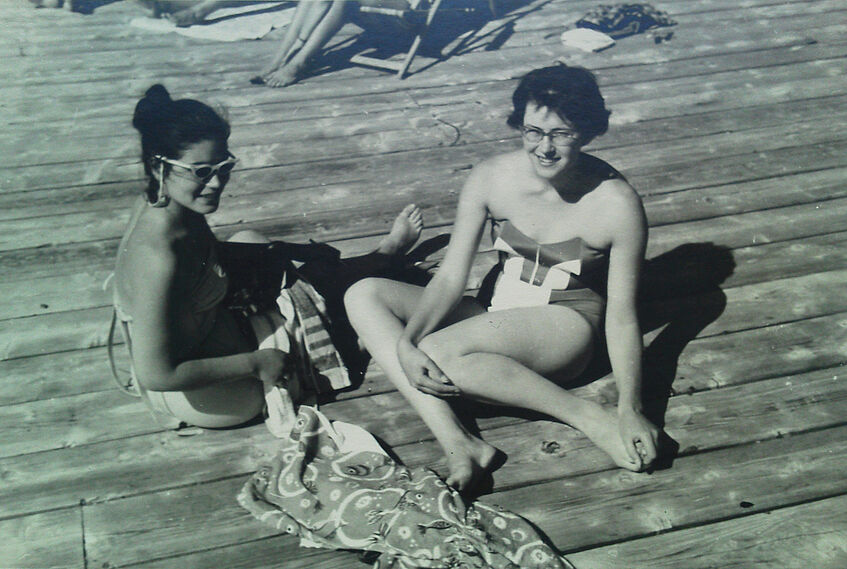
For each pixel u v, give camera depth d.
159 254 2.11
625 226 2.41
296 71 5.12
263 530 2.24
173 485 2.39
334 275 3.20
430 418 2.45
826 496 2.28
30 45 5.83
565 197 2.45
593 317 2.60
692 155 4.12
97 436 2.57
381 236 3.58
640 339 2.48
